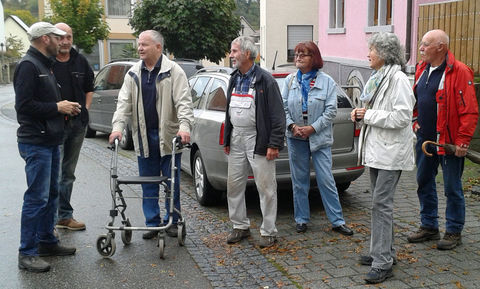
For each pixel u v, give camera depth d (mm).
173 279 4496
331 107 5375
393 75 4246
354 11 14148
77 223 5844
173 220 5531
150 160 5504
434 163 5074
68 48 5398
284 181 6098
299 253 4996
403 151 4262
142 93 5289
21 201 7000
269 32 27266
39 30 4633
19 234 5672
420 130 5098
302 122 5484
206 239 5480
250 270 4629
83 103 5594
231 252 5082
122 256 5043
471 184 7152
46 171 4719
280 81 6520
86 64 5633
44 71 4703
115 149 5023
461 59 9469
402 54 4332
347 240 5316
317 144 5387
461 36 9430
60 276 4582
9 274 4621
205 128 6473
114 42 32438
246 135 5160
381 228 4305
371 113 4250
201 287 4324
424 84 5051
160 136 5301
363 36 13602
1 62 50250
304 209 5613
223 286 4320
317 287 4230
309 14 27391
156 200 5574
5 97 30625
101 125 12102
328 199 5527
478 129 8523
